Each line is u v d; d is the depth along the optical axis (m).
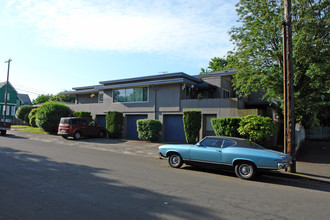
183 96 19.66
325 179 8.07
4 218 4.00
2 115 46.06
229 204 5.11
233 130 13.38
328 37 12.80
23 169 7.76
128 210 4.52
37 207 4.55
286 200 5.62
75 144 16.56
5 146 13.32
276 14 13.93
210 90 21.98
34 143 15.77
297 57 12.84
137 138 21.34
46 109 24.23
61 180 6.55
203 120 17.95
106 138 21.22
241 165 8.02
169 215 4.34
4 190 5.54
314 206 5.24
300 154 13.60
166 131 19.88
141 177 7.32
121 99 22.78
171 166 9.55
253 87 15.38
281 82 14.15
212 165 8.52
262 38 13.89
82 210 4.45
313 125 21.00
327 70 12.88
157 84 20.14
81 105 26.19
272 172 8.92
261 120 12.50
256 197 5.75
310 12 12.73
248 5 14.58
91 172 7.70
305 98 14.39
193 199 5.34
